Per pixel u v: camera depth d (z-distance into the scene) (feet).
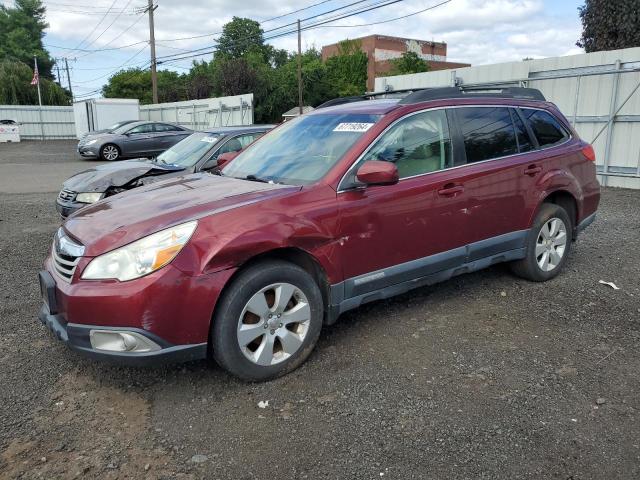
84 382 11.76
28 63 239.09
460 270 15.08
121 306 10.04
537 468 8.89
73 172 54.49
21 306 16.17
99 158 68.90
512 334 13.91
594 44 58.85
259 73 153.89
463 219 14.67
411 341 13.55
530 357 12.66
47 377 11.96
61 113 127.75
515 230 16.28
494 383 11.51
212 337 11.00
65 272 11.00
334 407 10.70
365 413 10.48
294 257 12.35
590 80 40.11
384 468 8.94
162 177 23.21
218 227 10.82
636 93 37.52
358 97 17.38
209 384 11.62
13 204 34.76
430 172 14.11
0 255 22.06
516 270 17.54
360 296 13.01
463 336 13.82
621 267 19.42
